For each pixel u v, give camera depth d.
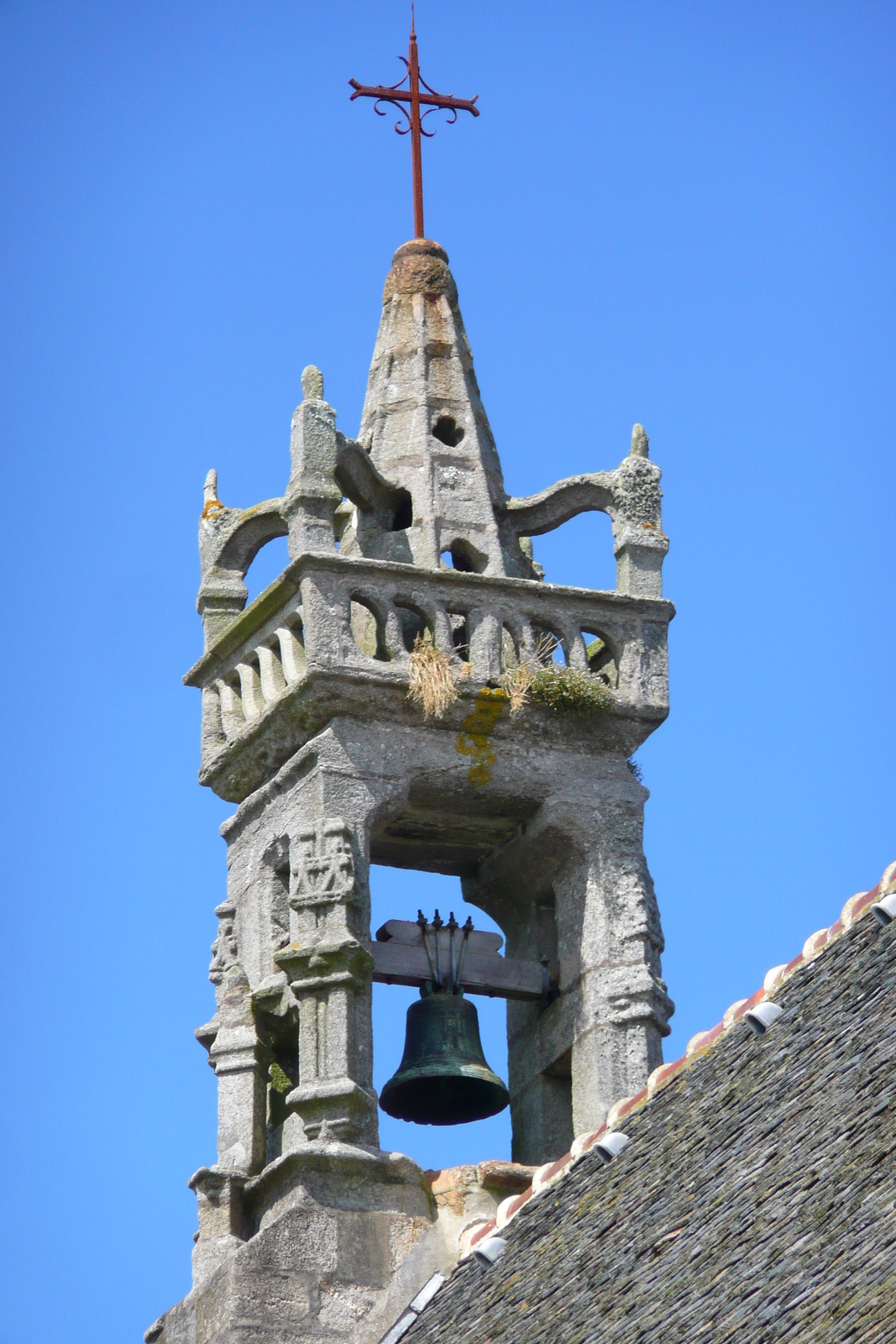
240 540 28.77
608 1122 24.28
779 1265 19.59
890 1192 19.38
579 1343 20.95
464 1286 24.34
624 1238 22.02
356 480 28.27
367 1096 26.16
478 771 27.41
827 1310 18.66
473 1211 25.75
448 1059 27.09
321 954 26.45
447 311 29.66
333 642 27.05
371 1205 25.75
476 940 27.70
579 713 27.67
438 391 29.16
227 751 27.95
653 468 28.72
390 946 27.41
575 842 27.59
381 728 27.27
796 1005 22.64
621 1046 26.97
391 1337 24.62
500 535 28.61
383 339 29.59
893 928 22.20
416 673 27.16
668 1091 23.64
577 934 27.53
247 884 27.69
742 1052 22.88
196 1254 25.98
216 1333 25.17
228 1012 27.17
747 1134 21.66
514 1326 22.28
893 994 21.53
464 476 28.72
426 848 28.23
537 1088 27.62
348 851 26.78
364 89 30.48
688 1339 19.62
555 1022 27.53
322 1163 25.80
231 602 28.67
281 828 27.34
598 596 28.05
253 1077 26.86
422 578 27.53
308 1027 26.44
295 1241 25.45
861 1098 20.67
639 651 28.02
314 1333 25.12
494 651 27.50
